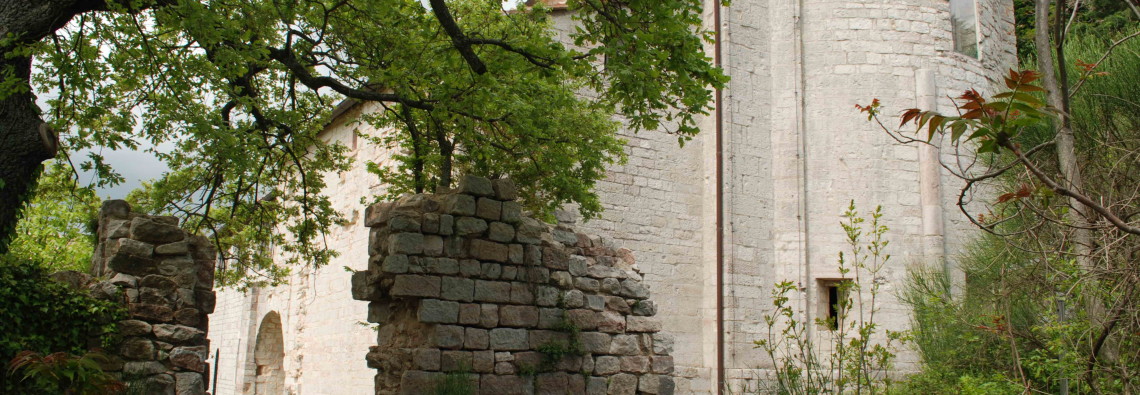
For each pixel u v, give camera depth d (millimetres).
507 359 10312
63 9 10594
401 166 16094
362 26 13969
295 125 15367
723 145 18875
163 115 11750
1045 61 6547
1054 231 9078
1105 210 4512
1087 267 7703
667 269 18328
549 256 10945
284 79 15477
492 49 13195
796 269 18531
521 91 14031
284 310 26000
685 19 11289
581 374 10930
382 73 13484
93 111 11430
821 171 19016
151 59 11594
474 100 12922
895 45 19656
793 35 19719
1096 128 11484
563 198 15914
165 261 10336
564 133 15148
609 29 11773
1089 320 8094
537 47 11852
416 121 16016
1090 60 12742
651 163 18750
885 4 19859
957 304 14656
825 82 19422
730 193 18656
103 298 9789
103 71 11742
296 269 25359
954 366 13648
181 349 10008
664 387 11648
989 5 21172
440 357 9820
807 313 18297
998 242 13195
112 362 9625
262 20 12367
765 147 19391
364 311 19984
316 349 22906
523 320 10547
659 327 11891
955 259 17828
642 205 18391
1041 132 11969
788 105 19453
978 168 19250
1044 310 10922
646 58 11086
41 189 13906
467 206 10359
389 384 10164
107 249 10461
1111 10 20781
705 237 18875
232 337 29938
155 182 16406
